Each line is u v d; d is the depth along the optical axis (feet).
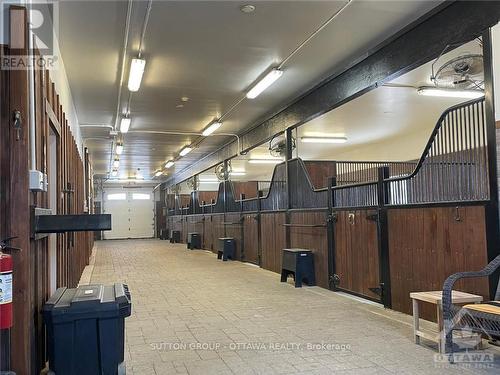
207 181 70.64
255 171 62.69
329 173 29.01
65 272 16.17
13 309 8.34
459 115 13.73
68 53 17.76
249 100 25.89
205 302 18.79
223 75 21.26
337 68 20.40
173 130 34.68
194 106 27.09
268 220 29.17
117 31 15.79
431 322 14.51
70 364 9.15
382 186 17.17
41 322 10.36
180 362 11.15
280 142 27.40
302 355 11.56
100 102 25.70
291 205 25.66
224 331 14.06
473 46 17.72
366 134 37.73
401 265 16.05
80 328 9.23
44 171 10.87
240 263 33.88
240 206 35.42
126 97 24.73
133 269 31.09
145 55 18.45
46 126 11.31
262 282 24.14
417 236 15.19
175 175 68.13
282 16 15.05
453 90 23.65
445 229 13.89
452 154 13.89
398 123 33.50
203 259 37.70
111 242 67.41
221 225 41.06
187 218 57.77
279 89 23.79
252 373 10.31
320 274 22.07
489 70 12.40
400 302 16.15
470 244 12.91
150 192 80.84
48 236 11.55
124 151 45.68
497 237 11.96
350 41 17.33
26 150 8.66
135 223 79.51
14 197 8.51
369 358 11.22
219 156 42.32
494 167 12.09
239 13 14.75
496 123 12.09
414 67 16.14
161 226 79.56
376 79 17.88
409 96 25.91
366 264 18.29
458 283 13.25
